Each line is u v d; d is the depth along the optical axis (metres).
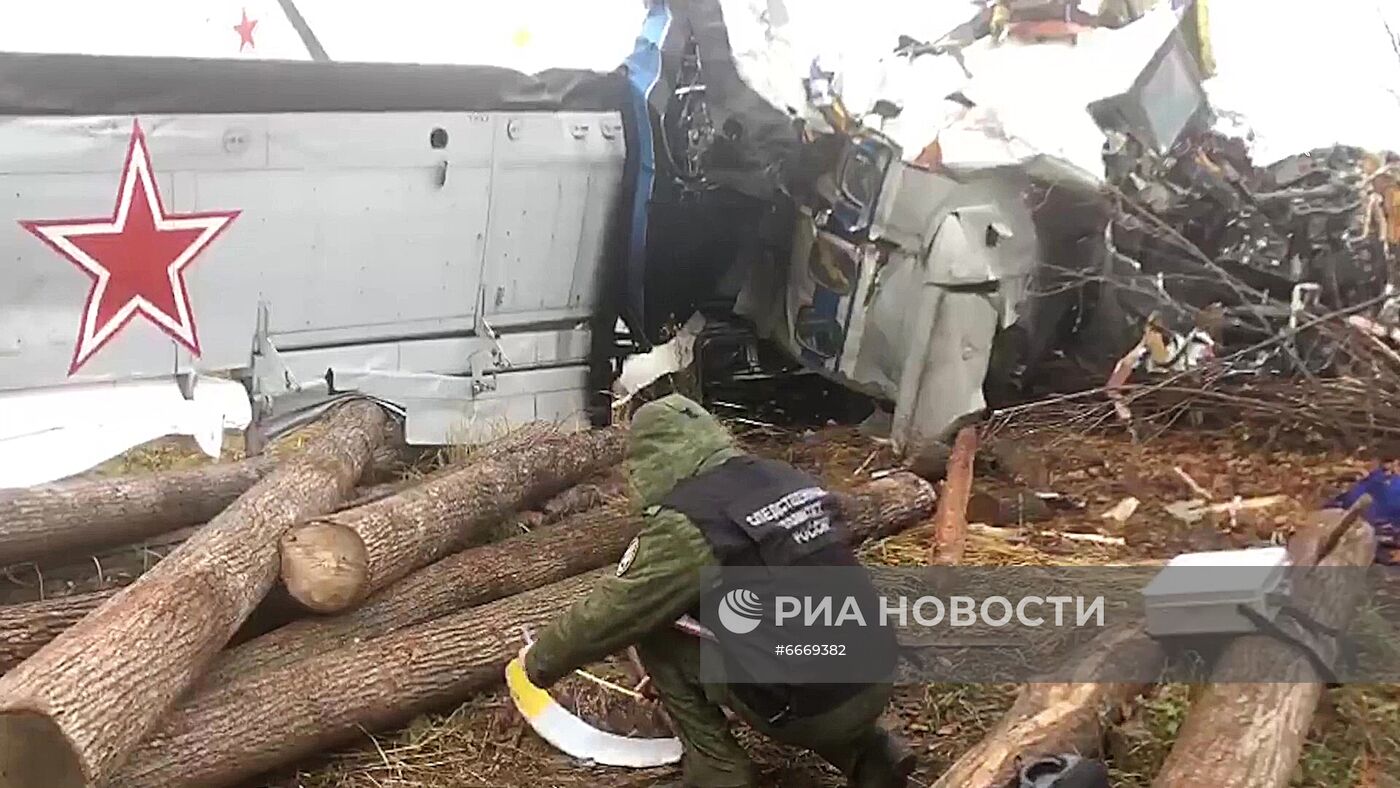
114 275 5.07
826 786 3.53
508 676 3.71
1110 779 3.34
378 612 4.00
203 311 5.34
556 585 4.33
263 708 3.39
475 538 4.84
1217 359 6.78
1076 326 6.87
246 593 3.59
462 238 5.95
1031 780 2.80
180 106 5.07
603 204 6.40
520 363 6.32
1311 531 4.29
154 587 3.35
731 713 3.81
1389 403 6.40
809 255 6.71
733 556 3.01
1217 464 6.47
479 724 3.80
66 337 5.03
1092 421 6.87
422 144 5.69
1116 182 6.51
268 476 4.55
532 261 6.25
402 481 5.57
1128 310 6.79
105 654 2.98
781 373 7.24
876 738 3.28
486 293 6.13
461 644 3.86
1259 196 7.06
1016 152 6.09
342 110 5.44
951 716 3.86
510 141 5.95
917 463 6.18
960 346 6.12
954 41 6.86
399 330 5.91
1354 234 6.98
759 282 7.05
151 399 5.23
